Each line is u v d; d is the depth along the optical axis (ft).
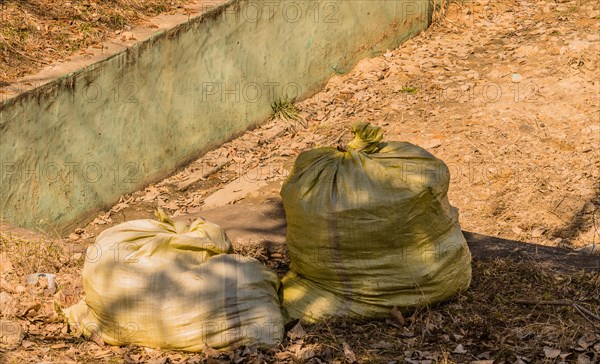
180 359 19.27
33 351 19.48
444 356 19.25
